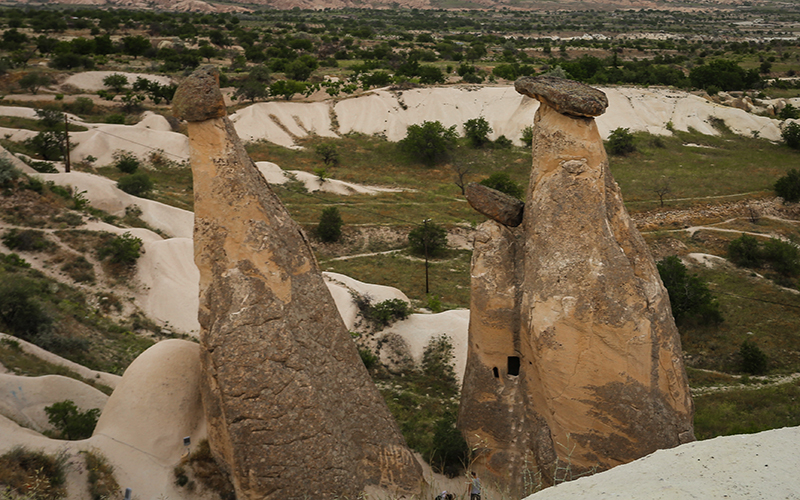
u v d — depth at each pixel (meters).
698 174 74.62
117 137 71.50
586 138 16.67
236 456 14.98
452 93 97.06
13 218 39.91
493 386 18.16
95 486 16.11
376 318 36.69
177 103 16.06
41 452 15.99
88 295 36.44
